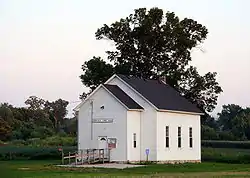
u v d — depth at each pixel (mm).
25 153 75312
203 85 82250
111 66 81438
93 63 80875
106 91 62344
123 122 60969
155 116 62469
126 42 82812
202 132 128625
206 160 73375
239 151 91938
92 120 63031
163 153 63219
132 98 63969
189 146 68688
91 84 81500
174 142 65562
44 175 42312
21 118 142625
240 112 178750
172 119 65500
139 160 62562
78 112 64250
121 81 64812
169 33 81500
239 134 142625
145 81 68500
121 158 60812
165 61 82875
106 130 62000
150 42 81875
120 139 61031
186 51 82750
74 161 62688
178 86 82000
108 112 62062
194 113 69500
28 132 120375
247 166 58719
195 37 83875
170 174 45000
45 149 80438
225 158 72438
